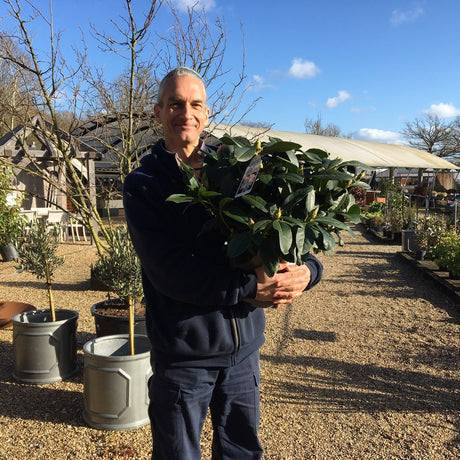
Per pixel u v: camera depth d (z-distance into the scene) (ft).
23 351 11.54
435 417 10.12
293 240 4.54
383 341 15.01
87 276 24.17
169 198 4.63
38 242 11.81
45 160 31.81
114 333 12.75
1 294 20.34
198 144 5.98
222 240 5.30
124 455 8.58
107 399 9.34
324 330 16.08
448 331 16.01
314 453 8.72
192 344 5.24
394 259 31.27
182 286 4.83
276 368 12.72
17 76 15.47
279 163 4.91
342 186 5.21
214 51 15.67
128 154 15.21
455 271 22.34
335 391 11.36
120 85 15.37
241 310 5.49
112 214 52.24
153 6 12.70
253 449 5.80
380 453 8.73
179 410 5.32
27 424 9.64
